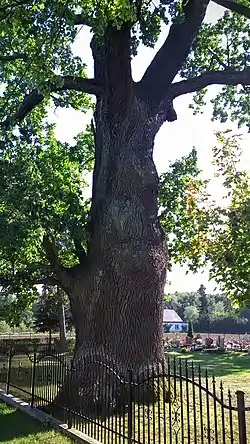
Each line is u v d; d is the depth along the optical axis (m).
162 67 12.43
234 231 9.76
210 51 17.80
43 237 13.04
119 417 7.73
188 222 13.64
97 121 12.92
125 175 11.68
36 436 8.47
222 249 9.93
